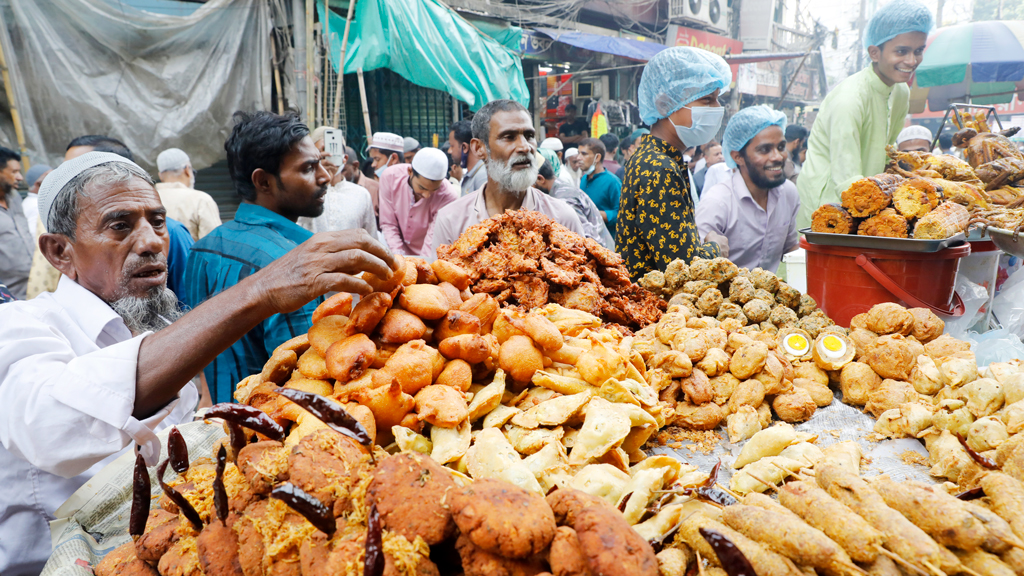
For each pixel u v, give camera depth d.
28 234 3.91
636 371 1.53
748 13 15.66
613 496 1.12
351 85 7.44
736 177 3.80
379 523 0.84
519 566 0.88
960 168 2.95
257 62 5.99
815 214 2.63
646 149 2.92
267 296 1.28
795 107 18.78
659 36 12.49
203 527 1.12
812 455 1.37
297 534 0.96
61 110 4.89
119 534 1.36
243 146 2.33
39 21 4.71
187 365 1.28
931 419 1.52
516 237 2.21
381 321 1.36
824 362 1.88
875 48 3.85
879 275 2.37
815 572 0.93
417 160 4.53
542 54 10.24
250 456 1.09
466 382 1.36
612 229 5.91
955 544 0.93
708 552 0.99
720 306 2.30
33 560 1.60
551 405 1.35
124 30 5.10
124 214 1.67
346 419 0.97
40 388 1.26
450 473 1.12
